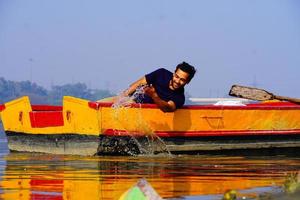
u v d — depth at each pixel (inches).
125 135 549.6
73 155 569.9
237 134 590.6
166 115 558.9
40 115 620.1
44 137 616.7
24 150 650.2
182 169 446.9
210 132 578.6
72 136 578.2
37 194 320.5
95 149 553.6
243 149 595.5
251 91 628.4
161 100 544.7
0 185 355.9
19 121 651.5
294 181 306.5
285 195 265.1
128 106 548.1
